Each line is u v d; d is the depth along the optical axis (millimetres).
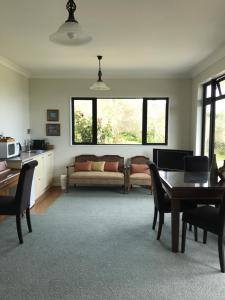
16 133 5480
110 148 6289
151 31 3391
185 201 3291
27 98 6113
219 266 2680
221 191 2895
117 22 3104
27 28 3309
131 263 2729
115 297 2170
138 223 3910
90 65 5293
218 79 4852
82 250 3012
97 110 6316
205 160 4246
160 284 2359
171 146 6234
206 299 2160
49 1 2602
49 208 4613
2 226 3742
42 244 3162
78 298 2154
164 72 5906
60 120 6246
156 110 6270
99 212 4406
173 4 2662
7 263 2707
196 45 3961
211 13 2865
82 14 2881
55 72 5965
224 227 2584
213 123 5051
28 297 2164
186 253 2963
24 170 3166
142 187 6184
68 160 6324
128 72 5934
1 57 4625
